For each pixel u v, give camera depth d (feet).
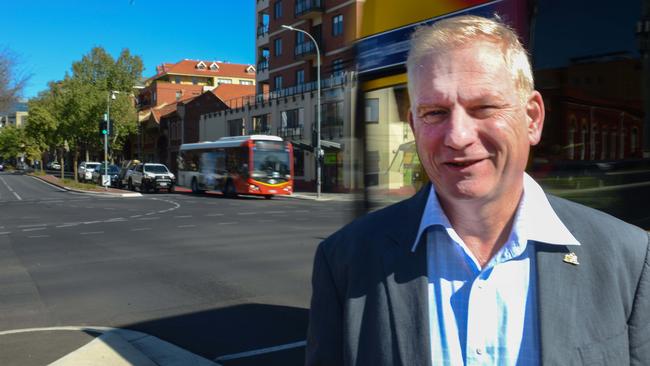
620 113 10.23
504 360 4.37
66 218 55.47
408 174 15.71
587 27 10.68
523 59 4.61
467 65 4.36
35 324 18.51
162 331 17.58
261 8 161.07
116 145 186.91
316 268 5.24
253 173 87.15
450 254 4.69
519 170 4.55
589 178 10.62
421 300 4.50
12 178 212.02
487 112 4.36
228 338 16.87
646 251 4.46
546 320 4.19
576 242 4.33
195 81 296.71
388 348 4.46
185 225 48.32
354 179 17.06
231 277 25.75
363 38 16.60
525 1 11.30
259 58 164.86
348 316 4.70
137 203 78.89
